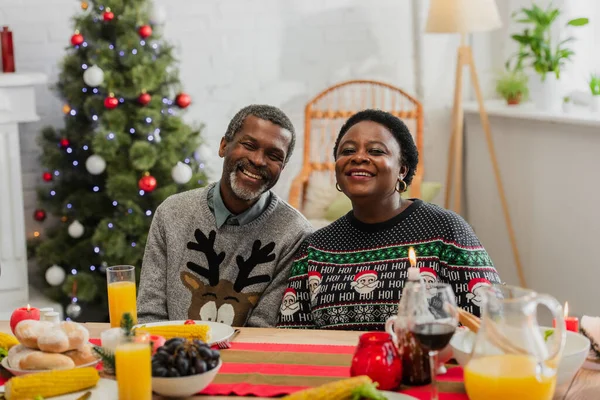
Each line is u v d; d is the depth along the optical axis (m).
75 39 3.60
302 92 4.50
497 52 4.57
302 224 2.22
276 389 1.49
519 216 4.09
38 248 3.76
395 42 4.57
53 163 3.71
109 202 3.75
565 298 3.75
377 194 2.01
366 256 1.99
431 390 1.40
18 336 1.61
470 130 4.49
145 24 3.62
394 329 1.58
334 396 1.37
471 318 1.56
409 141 2.10
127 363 1.36
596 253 3.52
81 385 1.49
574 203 3.64
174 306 2.19
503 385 1.34
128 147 3.65
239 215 2.20
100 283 3.70
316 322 2.00
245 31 4.38
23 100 3.68
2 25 3.96
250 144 2.19
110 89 3.56
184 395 1.46
